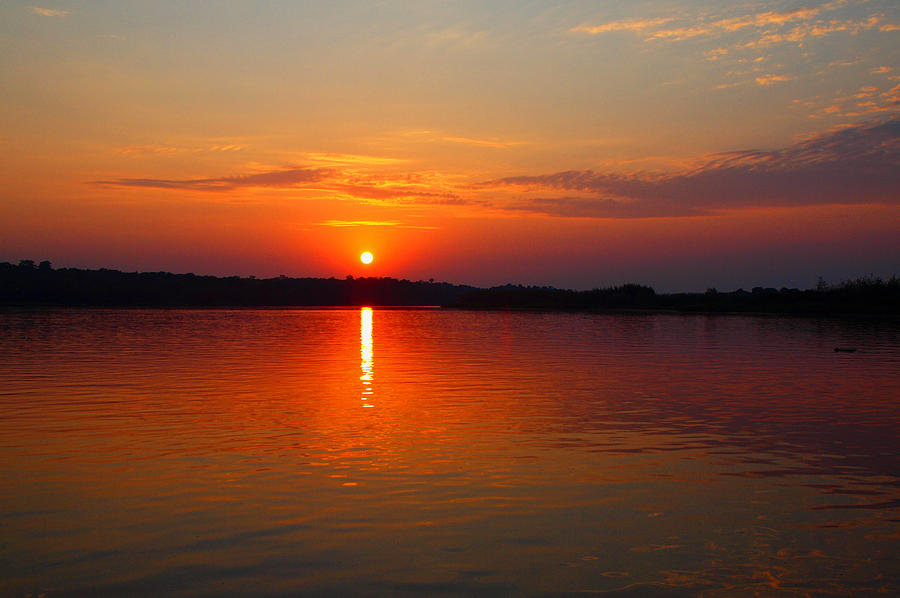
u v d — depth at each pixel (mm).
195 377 25062
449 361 31344
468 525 9609
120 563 8320
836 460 13102
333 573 8078
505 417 17250
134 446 13992
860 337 46188
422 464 12695
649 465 12695
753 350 36719
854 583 7883
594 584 7844
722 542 9031
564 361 31234
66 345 39562
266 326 65625
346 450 13727
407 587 7742
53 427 15844
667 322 69812
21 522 9641
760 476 12000
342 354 34906
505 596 7551
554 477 11891
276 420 16766
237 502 10516
